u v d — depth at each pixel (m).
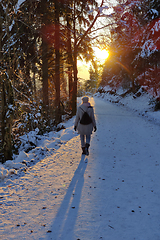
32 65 11.38
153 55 15.85
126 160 5.41
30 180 4.16
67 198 3.42
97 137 8.21
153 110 15.87
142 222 2.74
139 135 8.52
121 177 4.30
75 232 2.54
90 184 3.97
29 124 8.09
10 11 6.21
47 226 2.66
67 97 18.27
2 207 3.11
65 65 14.66
